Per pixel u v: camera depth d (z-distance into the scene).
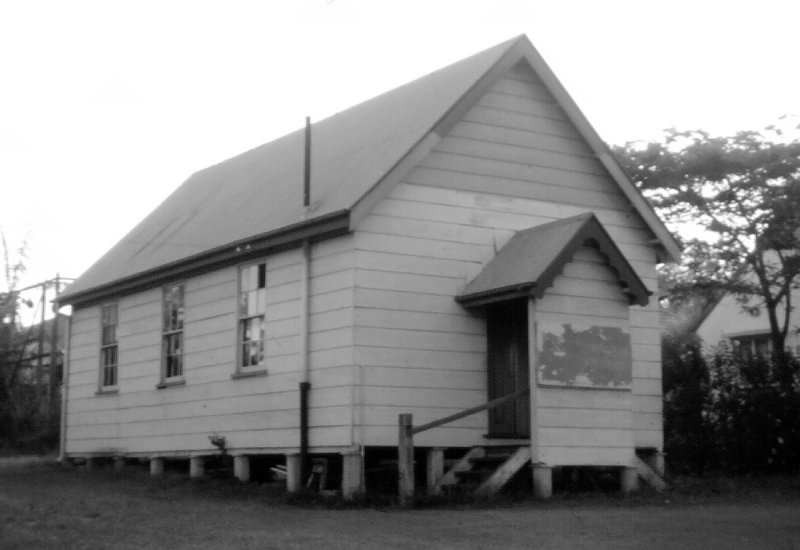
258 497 18.61
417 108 20.47
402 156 18.48
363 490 17.75
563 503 17.11
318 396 18.70
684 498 17.97
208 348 21.88
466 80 19.80
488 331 19.47
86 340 26.80
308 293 19.14
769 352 28.14
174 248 23.50
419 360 18.64
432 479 18.62
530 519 14.85
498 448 18.83
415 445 18.47
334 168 20.69
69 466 26.30
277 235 19.55
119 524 14.62
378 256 18.48
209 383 21.73
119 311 25.44
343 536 13.32
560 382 17.98
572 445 17.97
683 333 34.88
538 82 20.56
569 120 20.83
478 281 19.05
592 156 21.14
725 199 28.88
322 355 18.72
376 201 18.22
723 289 30.34
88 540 13.18
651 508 16.53
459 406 18.97
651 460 21.08
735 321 35.44
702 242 29.34
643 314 21.47
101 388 25.92
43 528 14.21
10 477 23.14
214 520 15.11
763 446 23.12
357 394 18.02
